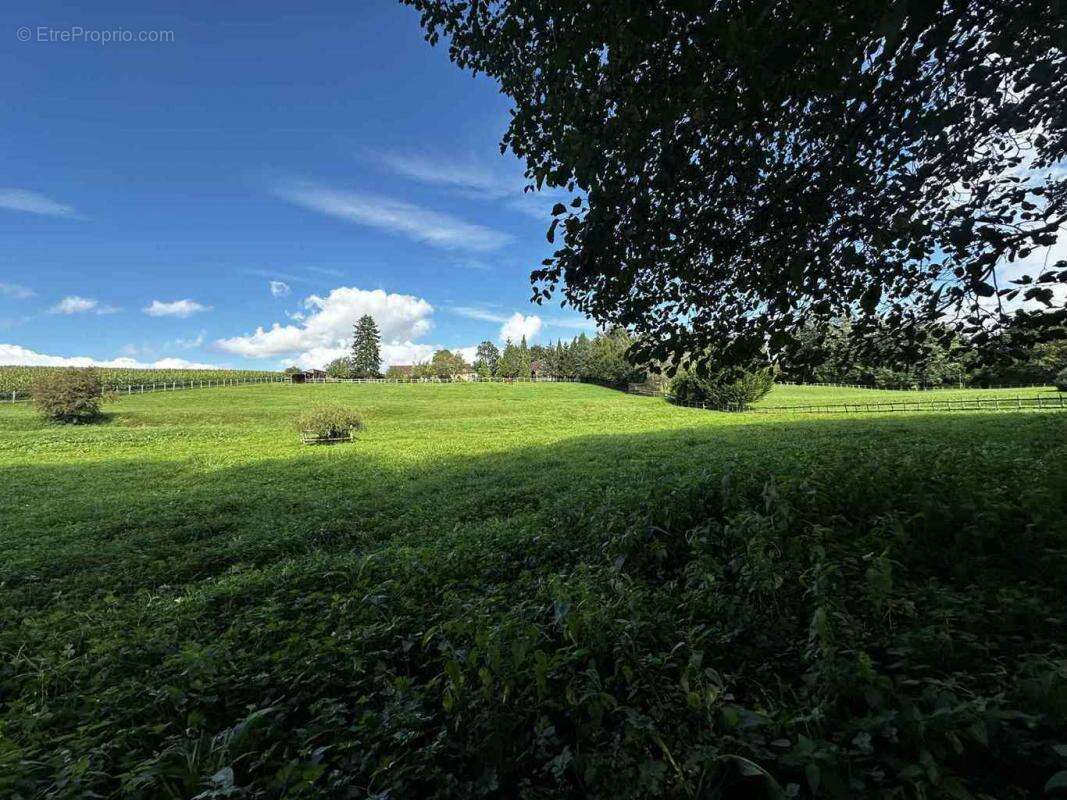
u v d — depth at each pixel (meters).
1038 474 5.61
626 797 2.18
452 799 2.43
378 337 113.81
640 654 3.06
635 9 2.80
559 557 6.22
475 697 2.89
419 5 4.67
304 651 3.95
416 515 11.25
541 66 3.98
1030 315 3.15
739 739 2.22
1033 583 3.62
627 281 4.23
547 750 2.62
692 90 3.10
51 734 3.29
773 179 3.67
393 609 4.92
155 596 6.96
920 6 2.15
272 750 2.68
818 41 2.64
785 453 12.51
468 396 67.25
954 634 2.95
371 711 2.95
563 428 35.19
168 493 15.55
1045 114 3.24
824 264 3.84
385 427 37.97
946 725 2.04
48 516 12.42
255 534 10.17
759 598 3.62
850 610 3.38
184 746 2.69
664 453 17.98
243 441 30.58
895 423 24.38
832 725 2.33
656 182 3.33
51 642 5.22
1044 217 3.26
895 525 4.33
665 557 5.03
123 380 64.50
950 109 3.01
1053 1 2.38
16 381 60.41
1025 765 2.08
